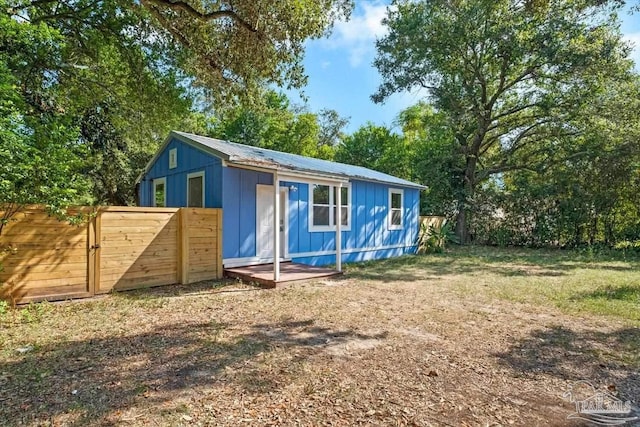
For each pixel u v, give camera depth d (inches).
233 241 341.4
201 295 257.6
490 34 603.8
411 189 573.3
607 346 162.2
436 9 636.7
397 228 541.3
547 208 636.1
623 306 231.5
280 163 355.3
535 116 662.5
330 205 438.3
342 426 97.0
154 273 283.3
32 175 196.5
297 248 399.5
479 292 275.6
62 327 181.2
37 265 225.6
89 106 489.7
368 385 121.6
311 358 144.7
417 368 136.3
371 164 1042.1
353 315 209.0
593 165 575.8
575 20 566.3
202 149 354.9
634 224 568.7
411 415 103.1
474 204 701.3
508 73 668.7
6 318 193.3
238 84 392.8
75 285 241.1
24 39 308.3
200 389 117.0
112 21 416.2
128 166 686.5
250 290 276.2
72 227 239.9
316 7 325.7
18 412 101.7
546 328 187.3
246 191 355.3
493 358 147.5
